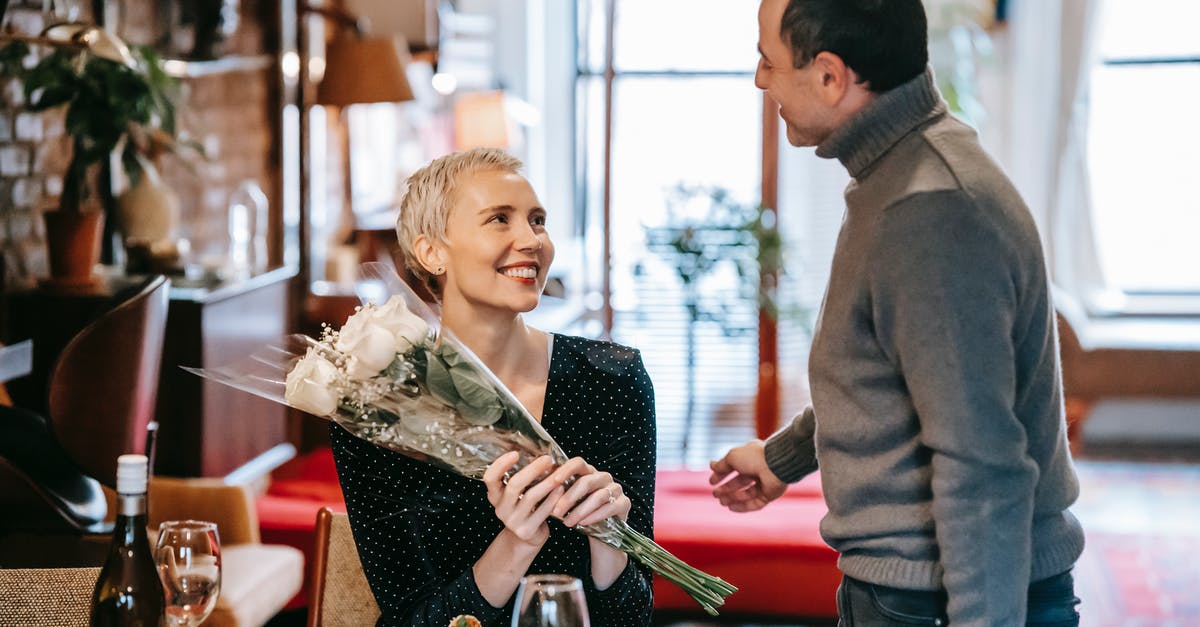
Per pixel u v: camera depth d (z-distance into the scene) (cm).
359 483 188
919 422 184
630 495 195
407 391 161
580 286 807
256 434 436
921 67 186
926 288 175
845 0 183
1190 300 822
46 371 350
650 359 700
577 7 834
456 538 190
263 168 555
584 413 194
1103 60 821
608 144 739
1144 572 545
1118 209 830
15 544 281
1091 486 689
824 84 187
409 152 723
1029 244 179
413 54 593
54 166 395
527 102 820
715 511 427
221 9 478
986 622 170
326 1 578
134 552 150
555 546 190
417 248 188
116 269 405
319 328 513
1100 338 789
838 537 192
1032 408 185
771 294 687
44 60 354
